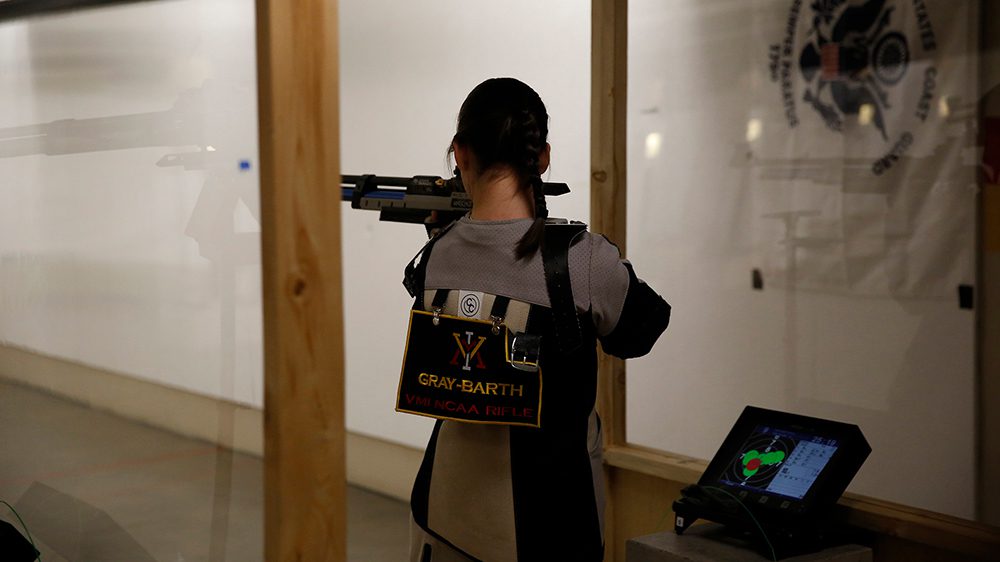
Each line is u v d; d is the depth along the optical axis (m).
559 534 1.51
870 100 2.67
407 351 1.56
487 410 1.49
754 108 2.98
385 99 3.80
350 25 3.90
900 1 2.59
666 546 1.81
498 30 3.45
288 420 1.25
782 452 1.91
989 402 2.43
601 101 2.34
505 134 1.51
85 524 2.41
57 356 2.69
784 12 2.88
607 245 1.55
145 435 2.71
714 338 3.12
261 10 1.20
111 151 2.70
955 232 2.49
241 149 2.45
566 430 1.53
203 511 2.54
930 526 1.77
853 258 2.73
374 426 3.93
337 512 1.32
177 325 2.81
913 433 2.59
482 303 1.51
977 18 2.43
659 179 3.29
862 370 2.71
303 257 1.25
